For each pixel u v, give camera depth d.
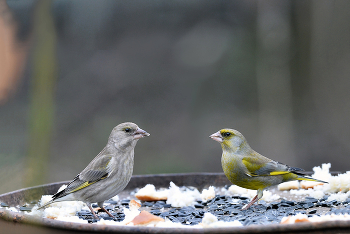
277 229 3.51
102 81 17.97
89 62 18.11
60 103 17.23
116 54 18.47
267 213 5.34
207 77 18.48
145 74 18.34
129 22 18.59
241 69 18.50
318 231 3.52
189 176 7.38
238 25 18.88
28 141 9.77
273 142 16.86
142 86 18.19
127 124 6.17
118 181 5.98
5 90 7.33
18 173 8.49
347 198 5.75
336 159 16.12
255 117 17.94
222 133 6.61
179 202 6.00
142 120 17.56
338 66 18.25
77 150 15.91
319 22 18.31
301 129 17.56
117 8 18.50
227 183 7.27
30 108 10.13
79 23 18.06
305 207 5.49
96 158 6.05
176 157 16.38
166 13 18.70
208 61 18.55
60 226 3.82
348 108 17.75
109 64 18.27
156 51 18.61
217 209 5.76
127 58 18.50
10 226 4.18
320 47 18.41
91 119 17.17
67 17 17.81
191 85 18.39
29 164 8.94
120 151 6.05
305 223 3.52
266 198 6.20
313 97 18.42
